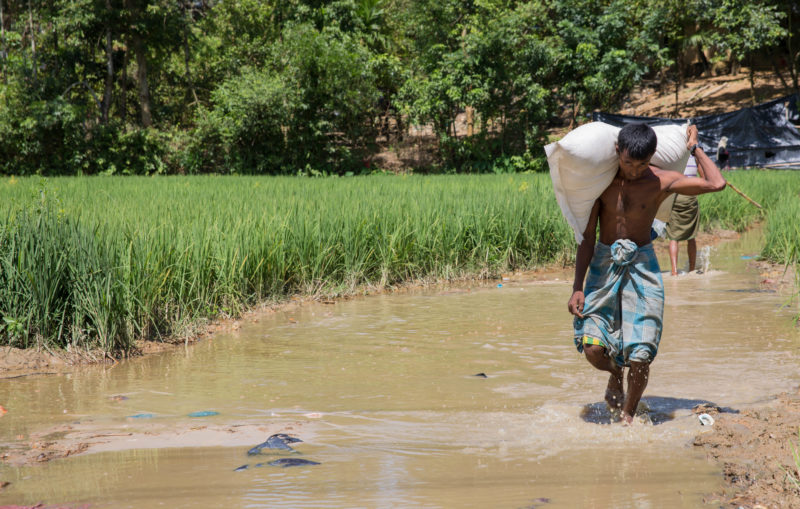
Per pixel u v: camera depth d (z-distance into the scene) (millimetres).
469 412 4184
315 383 4879
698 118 30562
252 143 34750
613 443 3631
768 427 3707
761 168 29766
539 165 33250
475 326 6660
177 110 39750
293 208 9375
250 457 3471
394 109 39750
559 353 5602
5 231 5828
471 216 10203
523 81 32156
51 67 34906
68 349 5645
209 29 39188
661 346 5648
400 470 3273
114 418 4180
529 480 3135
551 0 34406
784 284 8367
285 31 34688
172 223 7789
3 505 2908
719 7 31250
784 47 36750
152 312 6406
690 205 9188
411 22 34750
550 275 9922
